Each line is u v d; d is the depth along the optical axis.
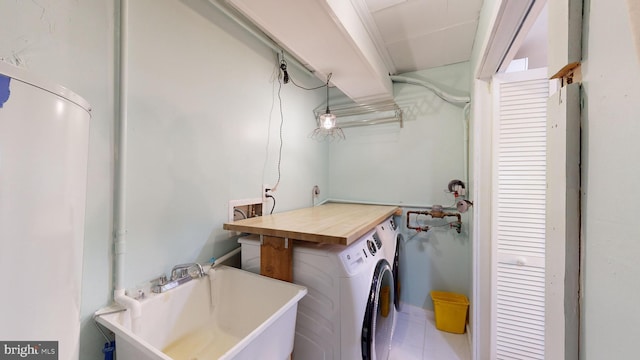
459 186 2.12
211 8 1.38
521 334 1.44
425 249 2.34
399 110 2.46
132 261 1.01
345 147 2.73
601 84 0.38
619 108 0.34
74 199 0.57
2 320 0.44
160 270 1.12
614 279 0.35
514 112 1.46
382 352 1.42
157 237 1.11
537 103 1.41
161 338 1.03
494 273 1.51
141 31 1.04
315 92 2.52
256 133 1.73
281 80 1.98
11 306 0.45
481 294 1.58
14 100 0.45
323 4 1.10
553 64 0.50
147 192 1.07
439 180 2.32
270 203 1.87
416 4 1.50
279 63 1.94
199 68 1.31
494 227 1.50
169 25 1.16
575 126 0.44
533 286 1.42
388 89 2.24
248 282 1.23
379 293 1.34
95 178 0.90
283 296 1.12
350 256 1.18
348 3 1.34
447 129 2.29
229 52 1.50
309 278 1.17
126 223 0.99
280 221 1.48
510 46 1.23
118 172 0.96
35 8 0.76
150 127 1.08
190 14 1.26
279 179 1.98
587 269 0.42
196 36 1.29
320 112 2.56
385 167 2.54
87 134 0.62
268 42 1.71
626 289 0.33
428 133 2.36
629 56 0.32
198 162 1.31
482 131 1.59
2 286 0.44
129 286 1.00
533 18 1.03
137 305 0.92
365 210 2.08
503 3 0.95
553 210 0.50
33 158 0.48
